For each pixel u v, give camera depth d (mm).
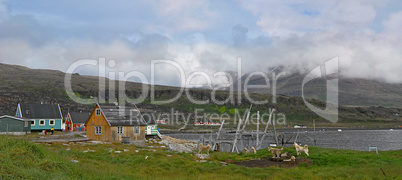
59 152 30609
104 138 60625
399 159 38031
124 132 61250
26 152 23516
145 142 69062
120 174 24469
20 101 161000
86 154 34875
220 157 42969
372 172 30312
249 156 44562
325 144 110688
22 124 70812
